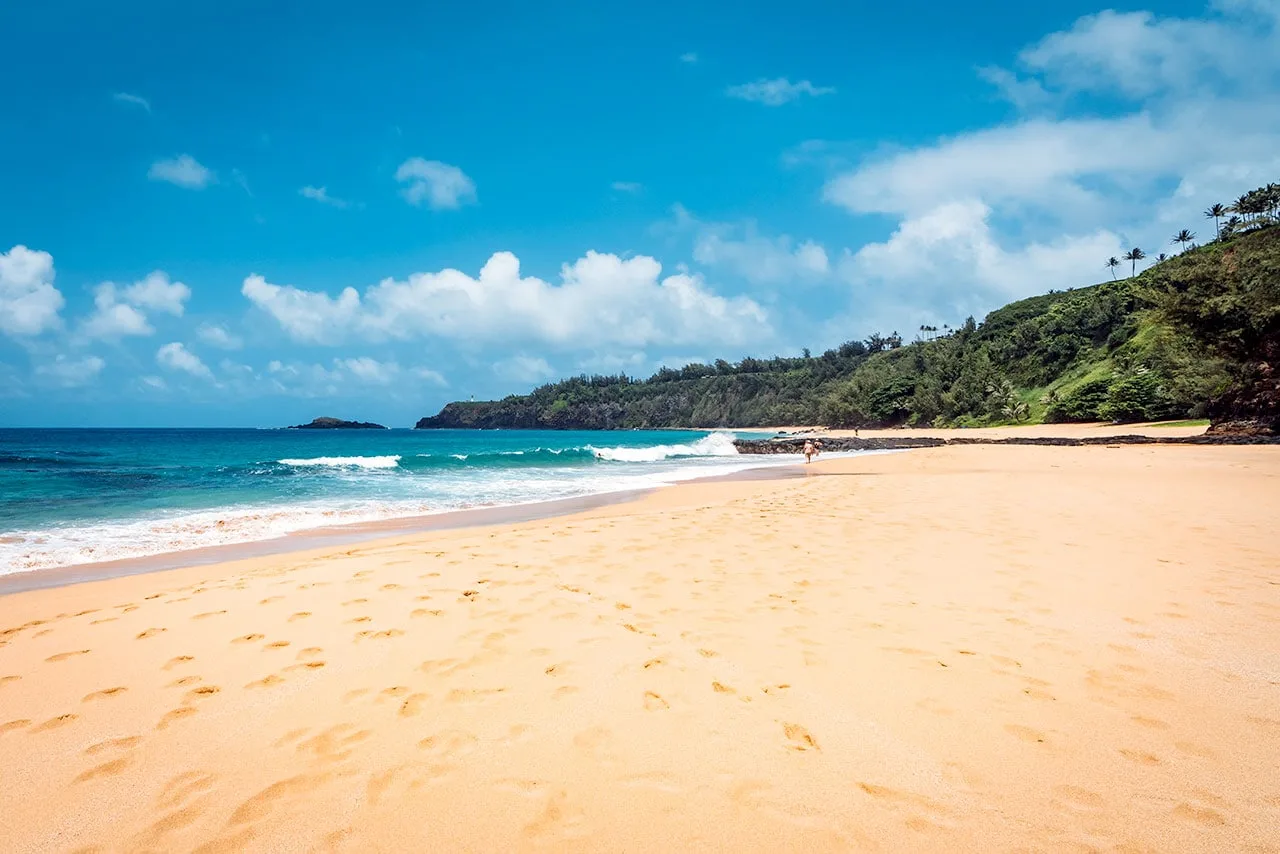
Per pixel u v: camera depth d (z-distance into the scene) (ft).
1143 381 173.27
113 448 145.69
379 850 7.27
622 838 7.45
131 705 11.00
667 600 17.04
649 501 44.73
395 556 22.90
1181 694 10.90
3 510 40.45
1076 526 26.94
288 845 7.39
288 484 59.62
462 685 11.67
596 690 11.41
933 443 146.61
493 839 7.45
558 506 42.55
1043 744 9.37
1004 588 17.52
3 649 13.71
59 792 8.48
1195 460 64.80
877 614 15.53
